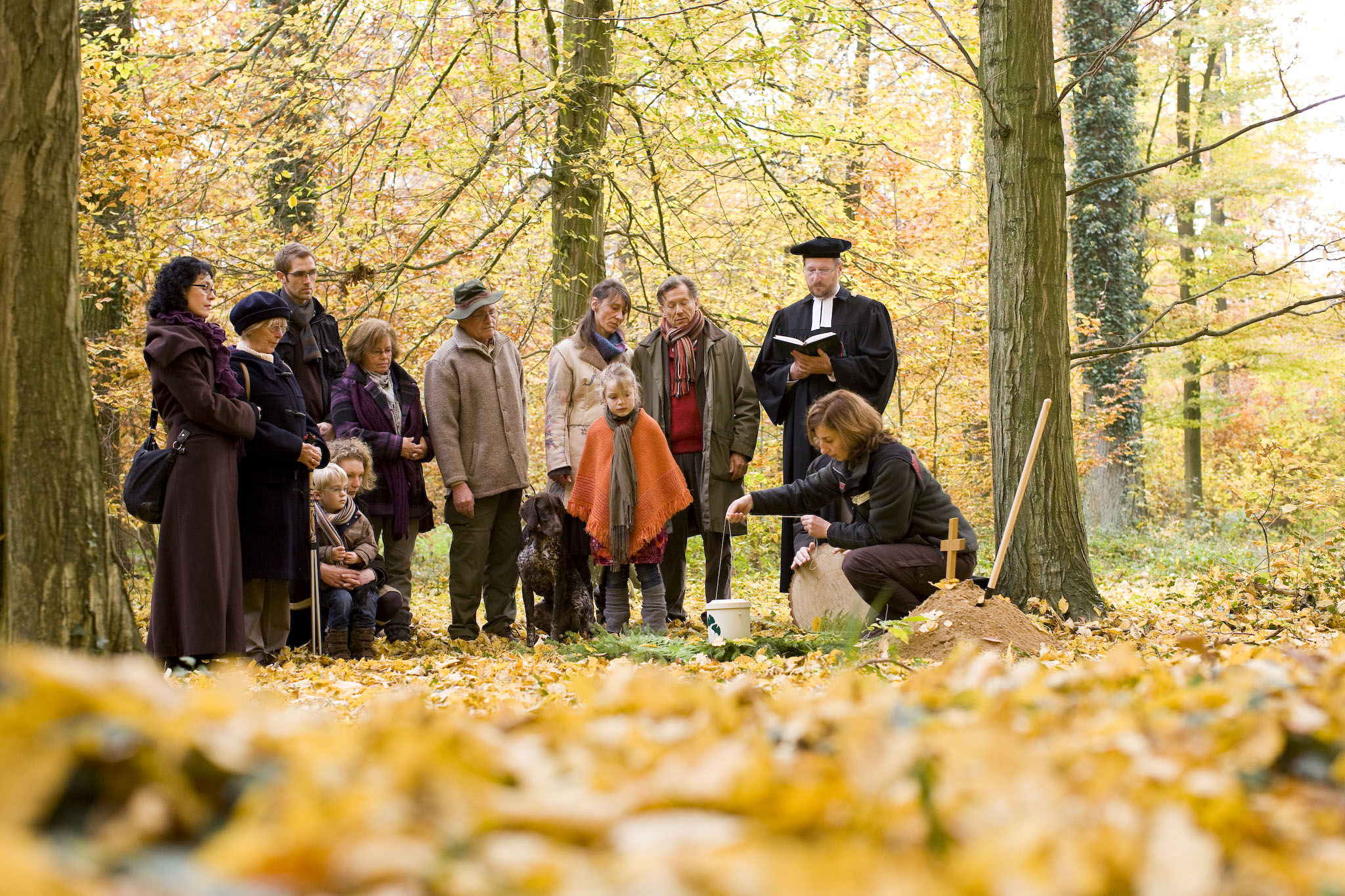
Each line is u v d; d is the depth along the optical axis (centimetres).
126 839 86
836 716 168
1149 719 180
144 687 115
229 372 572
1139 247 2128
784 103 1182
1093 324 1498
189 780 100
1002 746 135
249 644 624
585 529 730
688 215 1353
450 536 1733
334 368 733
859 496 637
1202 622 708
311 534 638
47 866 70
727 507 766
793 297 1326
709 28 1096
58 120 396
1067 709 190
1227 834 116
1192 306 2131
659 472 718
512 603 784
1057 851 95
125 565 977
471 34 1034
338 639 654
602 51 1098
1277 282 2038
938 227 1460
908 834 106
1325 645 552
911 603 615
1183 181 2098
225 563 556
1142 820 113
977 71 766
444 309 1293
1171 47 2030
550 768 128
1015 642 566
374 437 713
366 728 164
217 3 1309
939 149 1784
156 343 543
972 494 1574
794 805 108
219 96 1074
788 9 1038
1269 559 943
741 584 1237
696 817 105
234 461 571
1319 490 1211
